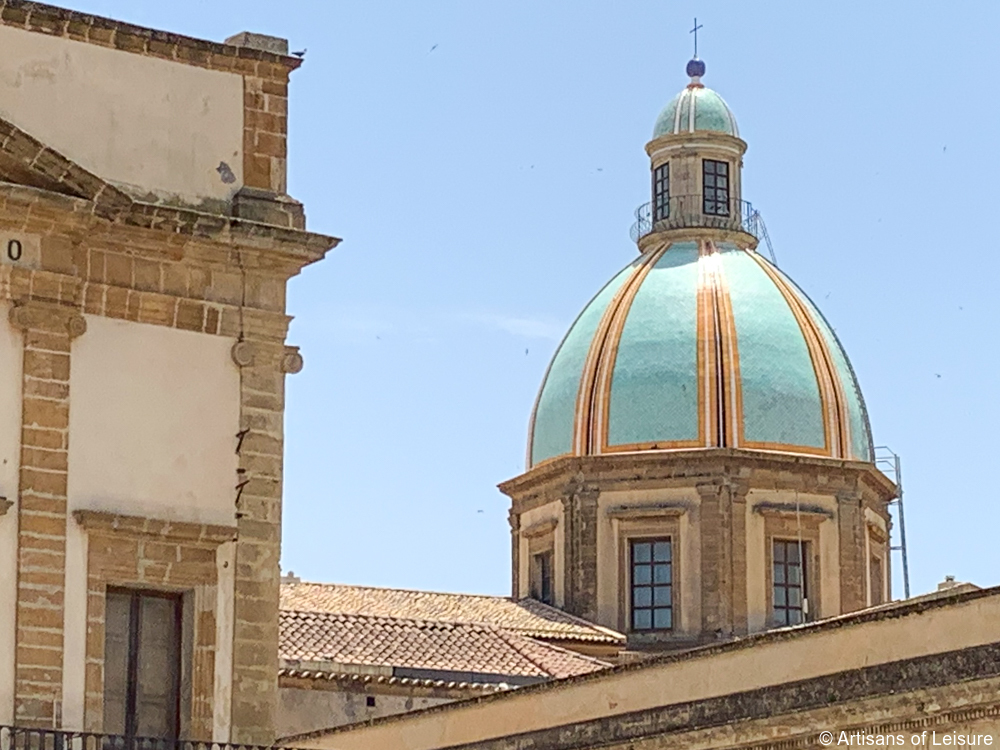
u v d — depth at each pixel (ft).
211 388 106.93
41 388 102.63
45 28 104.99
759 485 205.77
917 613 104.58
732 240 220.02
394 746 132.57
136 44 107.24
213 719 104.94
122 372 104.73
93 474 103.40
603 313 215.51
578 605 205.57
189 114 108.37
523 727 124.16
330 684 165.68
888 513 219.00
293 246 108.78
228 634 105.91
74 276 103.81
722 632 201.05
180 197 107.65
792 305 215.10
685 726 114.42
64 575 102.12
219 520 106.22
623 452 207.72
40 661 101.09
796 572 206.08
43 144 102.22
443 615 195.21
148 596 105.19
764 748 110.22
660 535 205.16
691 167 221.25
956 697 101.45
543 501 213.05
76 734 99.55
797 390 209.87
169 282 106.52
